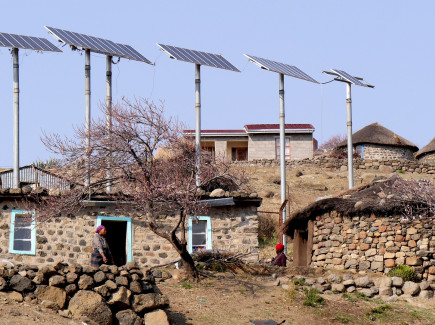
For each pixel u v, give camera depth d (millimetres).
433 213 23266
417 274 22594
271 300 20250
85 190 23766
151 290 17344
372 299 21359
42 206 23484
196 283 21016
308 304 20125
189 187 21953
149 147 23562
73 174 23922
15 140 27984
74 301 16375
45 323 15508
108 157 23531
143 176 22703
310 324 18953
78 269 16750
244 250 24578
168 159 23438
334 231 24469
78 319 16141
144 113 23734
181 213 21234
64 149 24047
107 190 24750
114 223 26656
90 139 23875
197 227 24625
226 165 24578
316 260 24672
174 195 21469
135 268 17391
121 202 23250
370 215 23859
